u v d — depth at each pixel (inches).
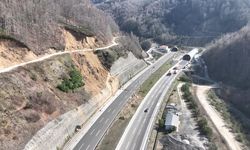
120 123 3609.7
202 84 6146.7
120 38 6323.8
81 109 3415.4
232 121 4180.6
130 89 4852.4
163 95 4758.9
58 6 4923.7
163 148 3184.1
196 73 6870.1
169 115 3757.4
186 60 7696.9
